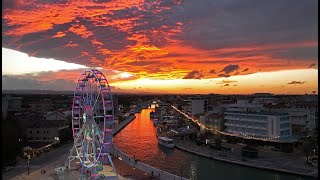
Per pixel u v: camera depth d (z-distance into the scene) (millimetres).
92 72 119625
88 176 115938
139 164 138375
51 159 146750
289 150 156875
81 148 126750
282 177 122062
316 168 125000
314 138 156750
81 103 125250
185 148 174250
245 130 182375
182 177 118562
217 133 198125
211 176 124625
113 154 158125
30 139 178000
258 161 139500
